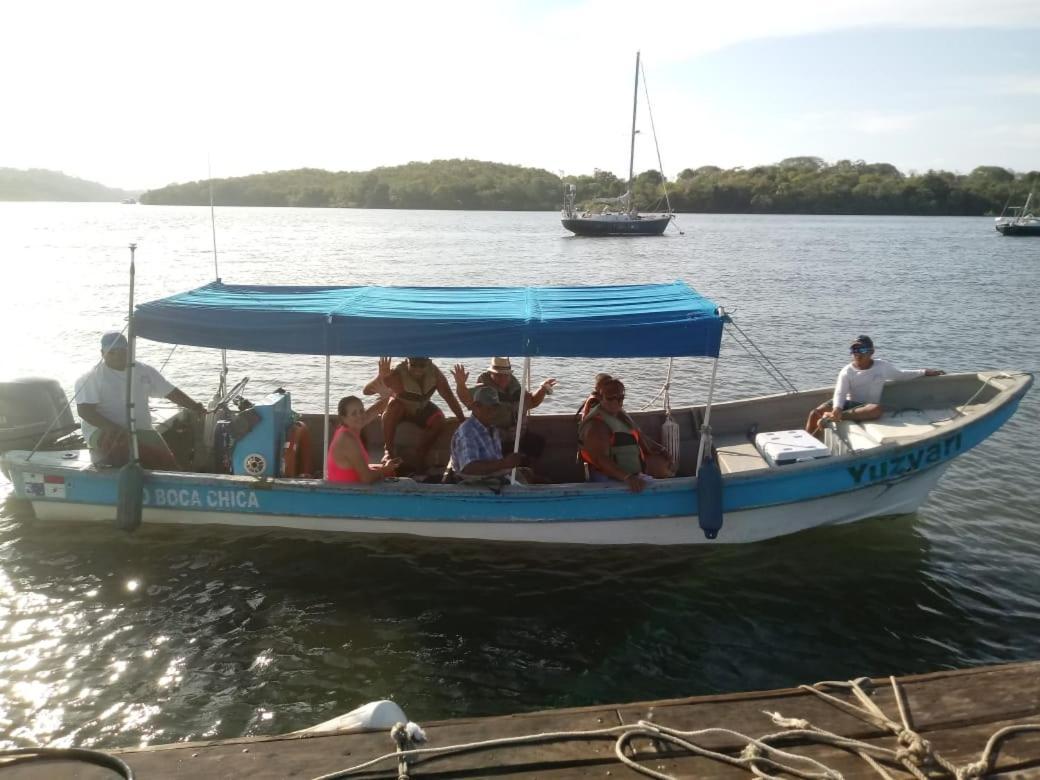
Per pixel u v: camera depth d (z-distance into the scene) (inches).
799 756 146.8
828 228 3752.5
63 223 3560.5
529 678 253.1
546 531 323.3
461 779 143.9
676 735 152.8
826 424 360.2
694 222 4483.3
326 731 159.3
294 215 5487.2
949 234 3208.7
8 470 343.3
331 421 385.4
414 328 301.4
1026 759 145.9
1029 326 912.3
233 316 312.7
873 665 259.8
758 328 894.4
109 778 143.6
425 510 321.1
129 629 275.4
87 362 684.1
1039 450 456.8
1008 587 307.7
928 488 340.8
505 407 353.1
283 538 336.8
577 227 2800.2
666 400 385.1
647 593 303.1
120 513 323.9
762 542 334.3
